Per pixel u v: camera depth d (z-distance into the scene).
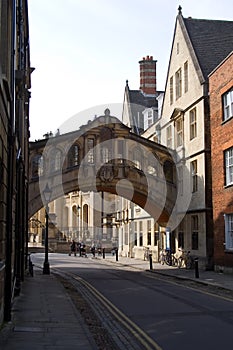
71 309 12.93
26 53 20.91
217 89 26.61
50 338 9.15
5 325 10.14
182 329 10.34
